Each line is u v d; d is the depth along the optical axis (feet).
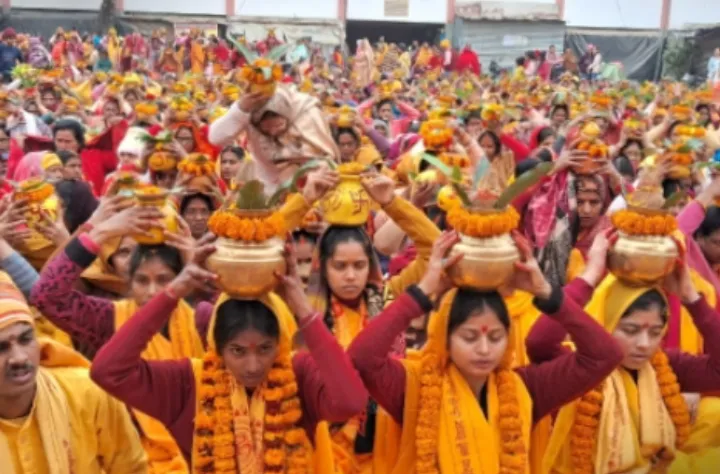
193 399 10.93
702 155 27.48
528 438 11.35
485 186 12.42
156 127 30.07
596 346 11.16
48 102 49.96
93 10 122.42
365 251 13.70
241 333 10.47
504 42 131.34
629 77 131.64
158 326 10.45
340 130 27.96
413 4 131.23
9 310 9.68
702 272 15.72
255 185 10.24
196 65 94.53
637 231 11.55
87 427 10.50
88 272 15.20
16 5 120.37
